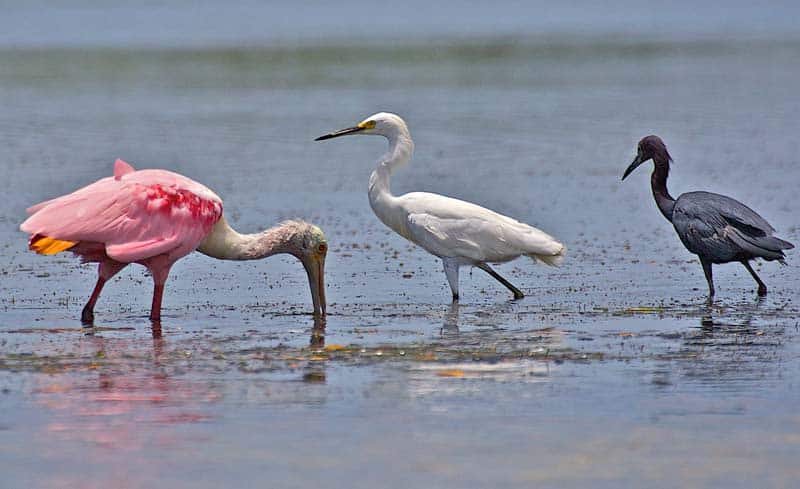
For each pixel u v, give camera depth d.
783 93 45.62
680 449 9.98
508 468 9.59
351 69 57.72
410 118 39.22
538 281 17.69
